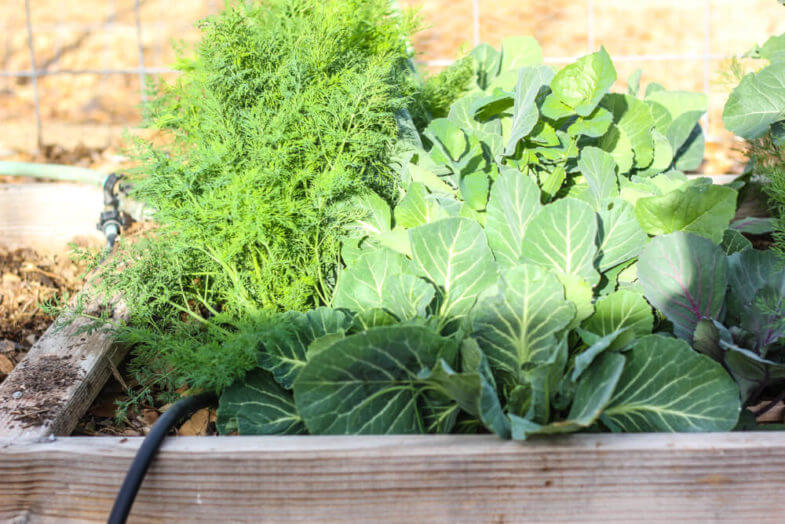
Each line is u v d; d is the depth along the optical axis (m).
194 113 1.53
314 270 1.50
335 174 1.42
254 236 1.36
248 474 1.05
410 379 1.15
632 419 1.15
